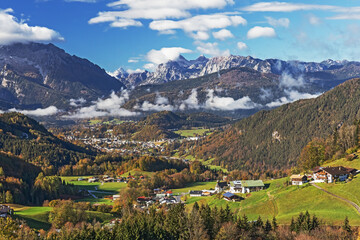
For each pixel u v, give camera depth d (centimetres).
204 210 18125
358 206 18238
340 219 17100
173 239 16850
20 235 15388
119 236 16450
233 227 16325
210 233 16800
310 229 16262
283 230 16438
